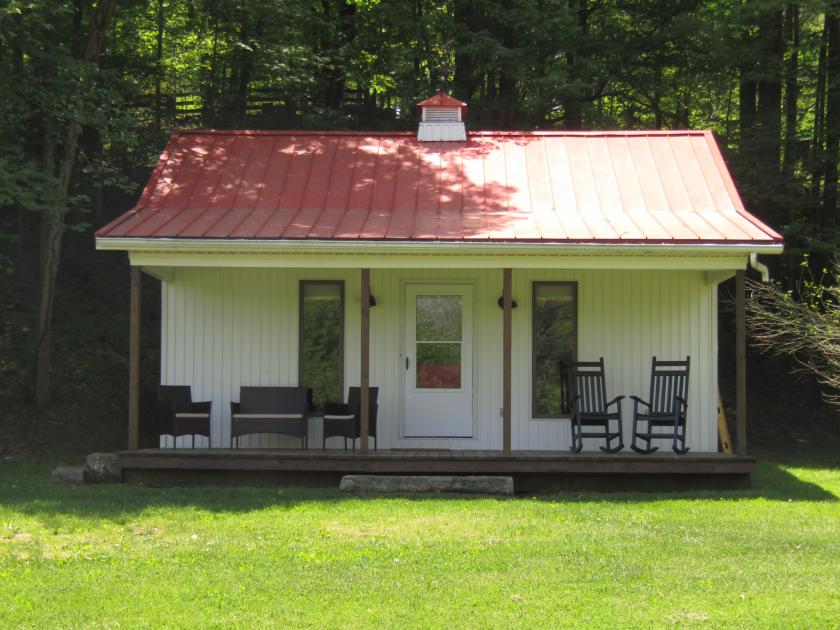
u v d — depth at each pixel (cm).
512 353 1367
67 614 660
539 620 648
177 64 2481
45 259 1633
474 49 2073
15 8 1349
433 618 653
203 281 1377
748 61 2089
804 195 1938
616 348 1368
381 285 1379
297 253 1231
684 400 1254
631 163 1464
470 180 1435
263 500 1104
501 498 1151
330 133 1559
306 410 1290
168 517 995
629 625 636
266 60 2081
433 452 1277
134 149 2244
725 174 1415
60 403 1670
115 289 2019
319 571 775
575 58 2136
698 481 1240
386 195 1397
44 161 1580
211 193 1393
